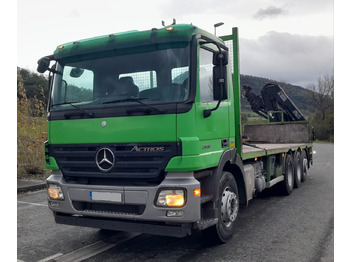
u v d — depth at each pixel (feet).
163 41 13.94
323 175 40.60
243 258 14.40
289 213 22.16
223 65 13.96
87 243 16.71
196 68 13.73
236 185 17.54
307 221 20.13
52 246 16.31
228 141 16.83
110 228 14.02
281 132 36.63
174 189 13.02
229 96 17.40
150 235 17.85
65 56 15.85
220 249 15.53
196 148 13.35
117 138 14.01
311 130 37.93
